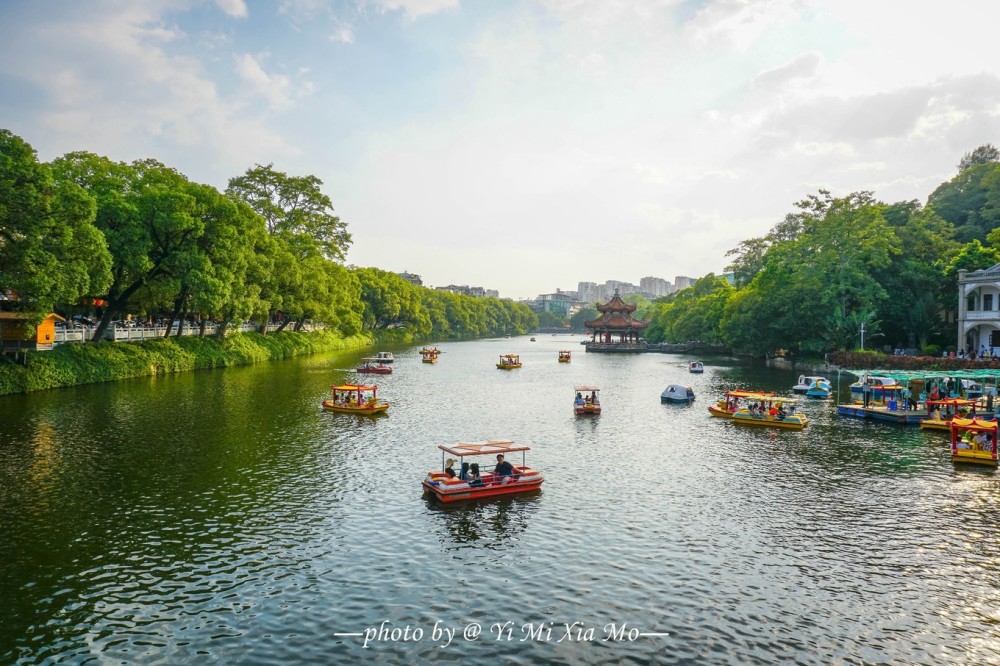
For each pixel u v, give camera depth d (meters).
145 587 20.56
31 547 23.53
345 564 22.52
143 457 36.12
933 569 22.80
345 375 82.94
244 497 29.61
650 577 21.86
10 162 46.62
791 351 112.81
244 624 18.41
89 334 69.12
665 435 46.72
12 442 38.47
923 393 58.38
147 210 65.19
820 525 27.11
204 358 82.44
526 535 25.55
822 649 17.64
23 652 16.84
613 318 187.88
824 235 99.50
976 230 111.31
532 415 55.38
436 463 36.56
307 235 118.62
